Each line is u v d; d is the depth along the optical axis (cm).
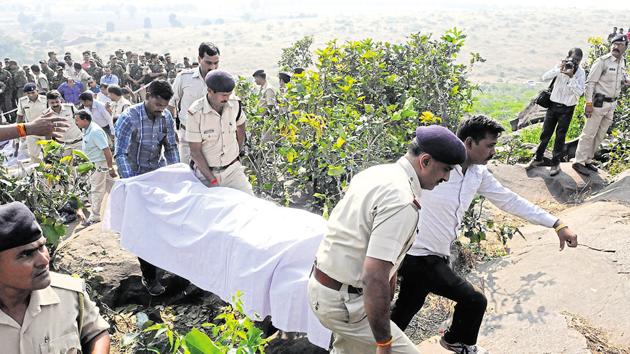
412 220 268
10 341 227
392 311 376
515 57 12862
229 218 424
